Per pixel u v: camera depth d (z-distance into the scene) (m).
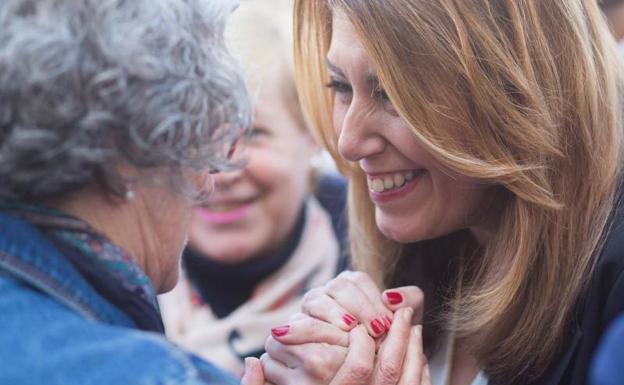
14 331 0.82
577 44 1.21
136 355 0.81
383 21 1.16
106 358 0.80
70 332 0.82
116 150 0.88
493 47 1.17
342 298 1.33
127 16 0.88
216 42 0.99
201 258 2.20
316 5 1.34
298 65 1.41
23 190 0.86
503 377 1.27
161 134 0.90
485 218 1.30
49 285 0.85
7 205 0.87
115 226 0.93
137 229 0.95
